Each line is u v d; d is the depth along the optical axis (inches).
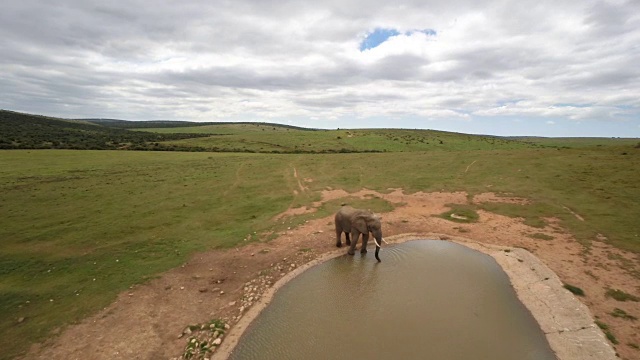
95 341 414.3
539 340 414.3
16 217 882.8
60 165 1611.7
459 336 425.1
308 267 625.0
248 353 398.3
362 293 531.5
